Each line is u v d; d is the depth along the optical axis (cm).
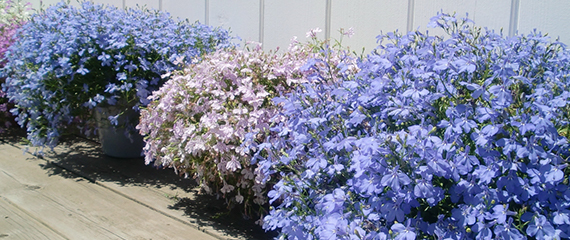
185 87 241
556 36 234
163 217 248
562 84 147
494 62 162
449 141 137
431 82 153
